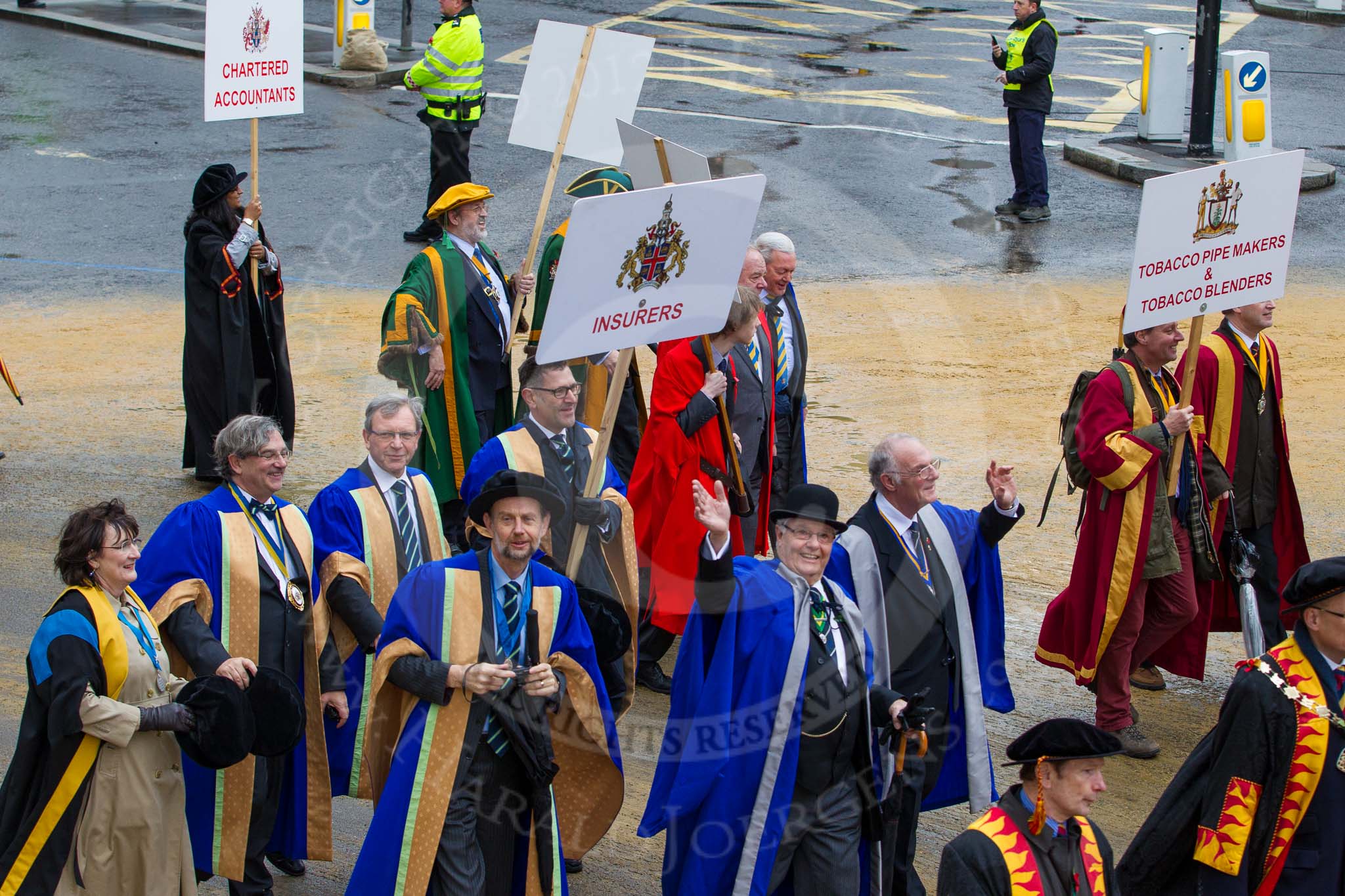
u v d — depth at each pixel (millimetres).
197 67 21172
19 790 4711
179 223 14758
